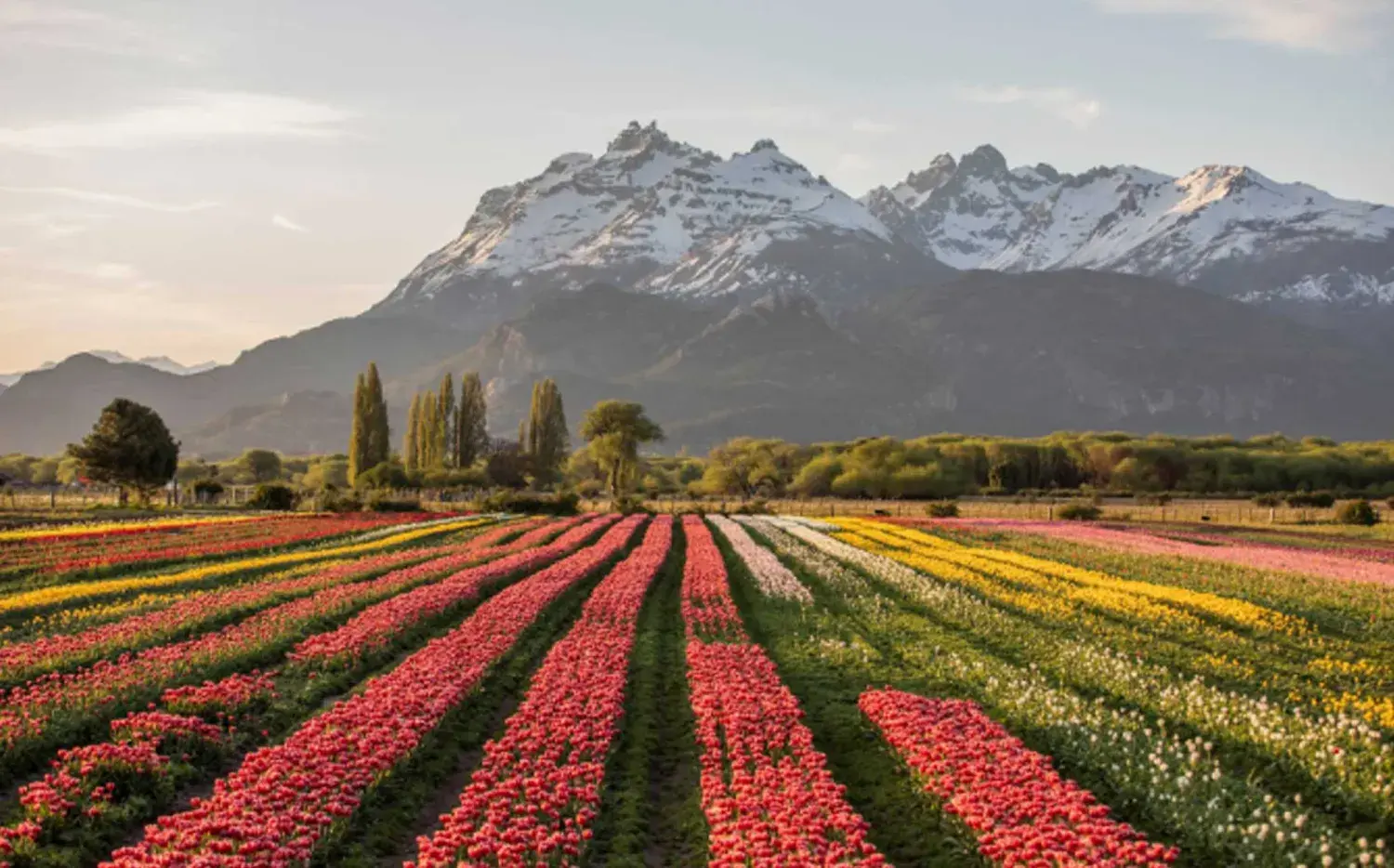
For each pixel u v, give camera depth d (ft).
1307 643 112.37
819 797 62.75
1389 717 77.51
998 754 68.39
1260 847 55.93
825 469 481.46
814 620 128.77
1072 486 533.55
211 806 58.44
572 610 131.44
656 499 445.78
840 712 85.92
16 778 65.51
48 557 164.55
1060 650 105.29
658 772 74.28
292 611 116.67
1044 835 54.75
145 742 69.26
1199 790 63.46
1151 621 123.03
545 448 499.10
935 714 79.05
